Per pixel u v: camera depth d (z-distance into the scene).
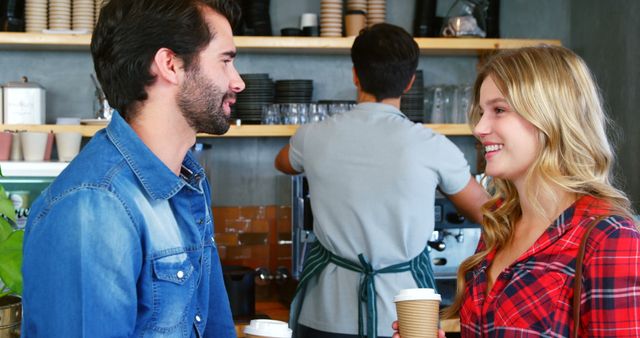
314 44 3.66
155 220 1.46
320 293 2.67
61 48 3.77
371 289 2.57
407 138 2.58
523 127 1.67
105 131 1.50
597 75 3.84
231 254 3.99
